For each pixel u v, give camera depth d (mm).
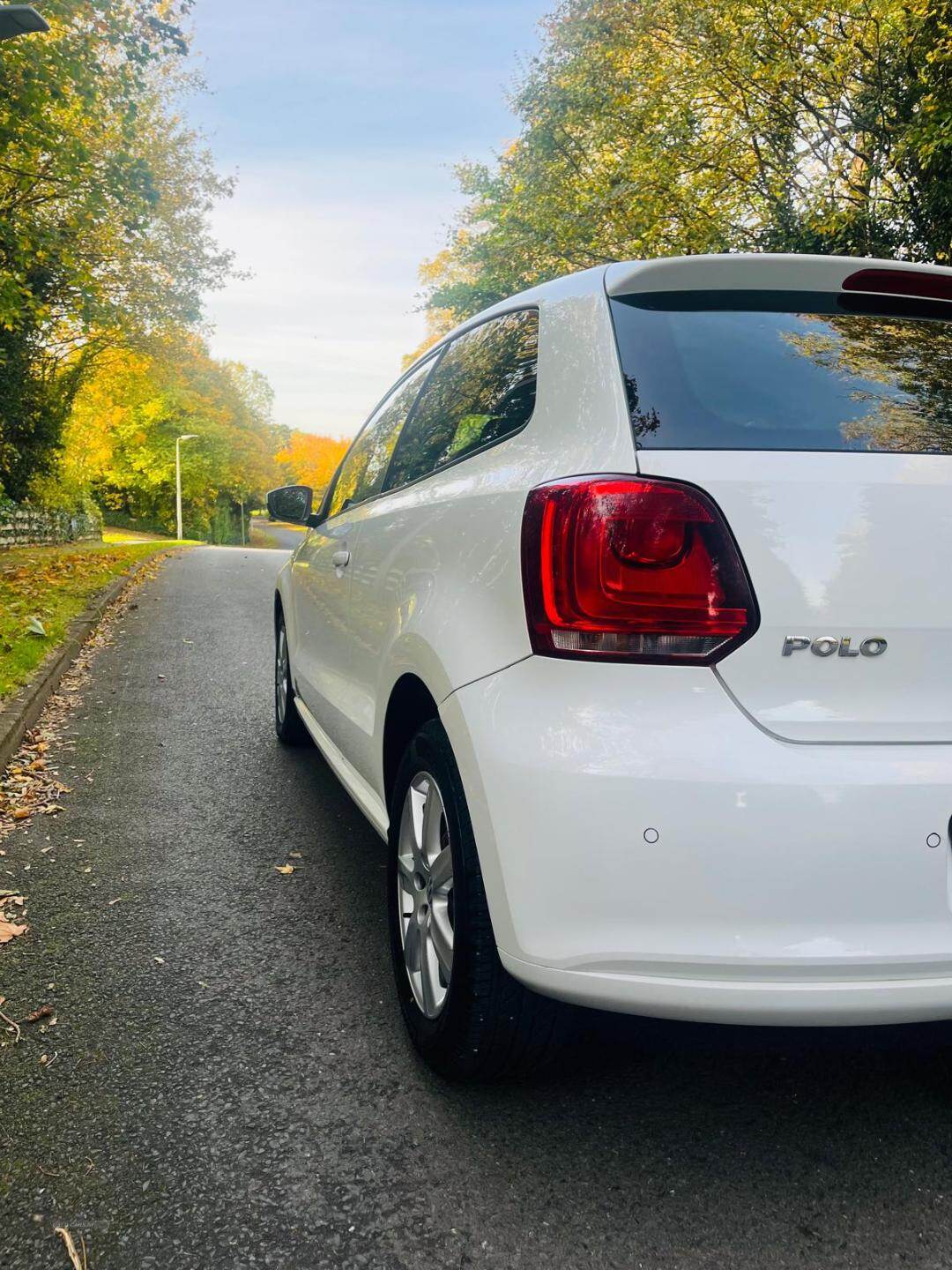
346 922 3189
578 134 18000
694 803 1663
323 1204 1862
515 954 1816
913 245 13508
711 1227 1812
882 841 1670
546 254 19359
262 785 4711
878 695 1728
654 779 1674
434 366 3354
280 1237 1778
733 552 1716
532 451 2090
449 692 2039
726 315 2113
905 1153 2025
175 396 68125
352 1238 1777
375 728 2803
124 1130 2082
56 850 3816
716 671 1709
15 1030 2490
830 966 1663
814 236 14586
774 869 1658
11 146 14461
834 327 2141
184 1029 2498
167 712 6309
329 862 3730
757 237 16156
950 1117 2154
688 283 2141
